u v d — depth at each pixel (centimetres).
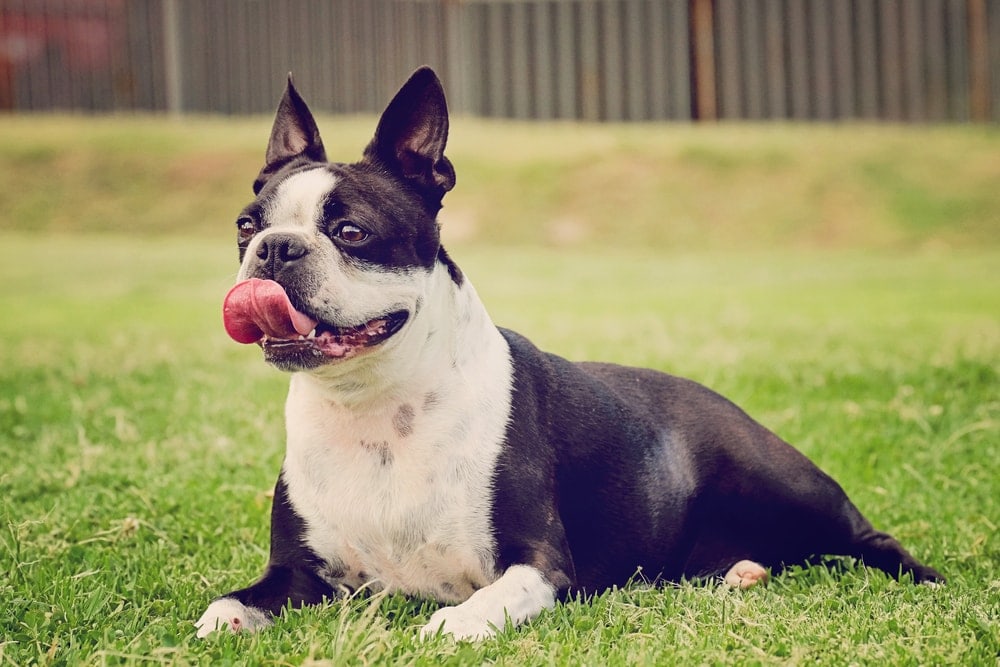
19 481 642
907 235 2102
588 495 474
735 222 2169
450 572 447
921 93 2480
